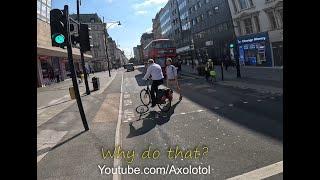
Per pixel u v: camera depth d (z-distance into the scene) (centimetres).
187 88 2342
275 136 814
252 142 792
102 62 13500
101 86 3469
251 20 3906
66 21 1085
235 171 621
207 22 6216
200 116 1220
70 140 1030
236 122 1042
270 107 1234
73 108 1862
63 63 6156
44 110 1894
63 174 707
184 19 8394
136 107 1647
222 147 784
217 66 5441
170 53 3822
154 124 1166
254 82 2288
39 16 4222
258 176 583
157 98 1402
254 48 3934
